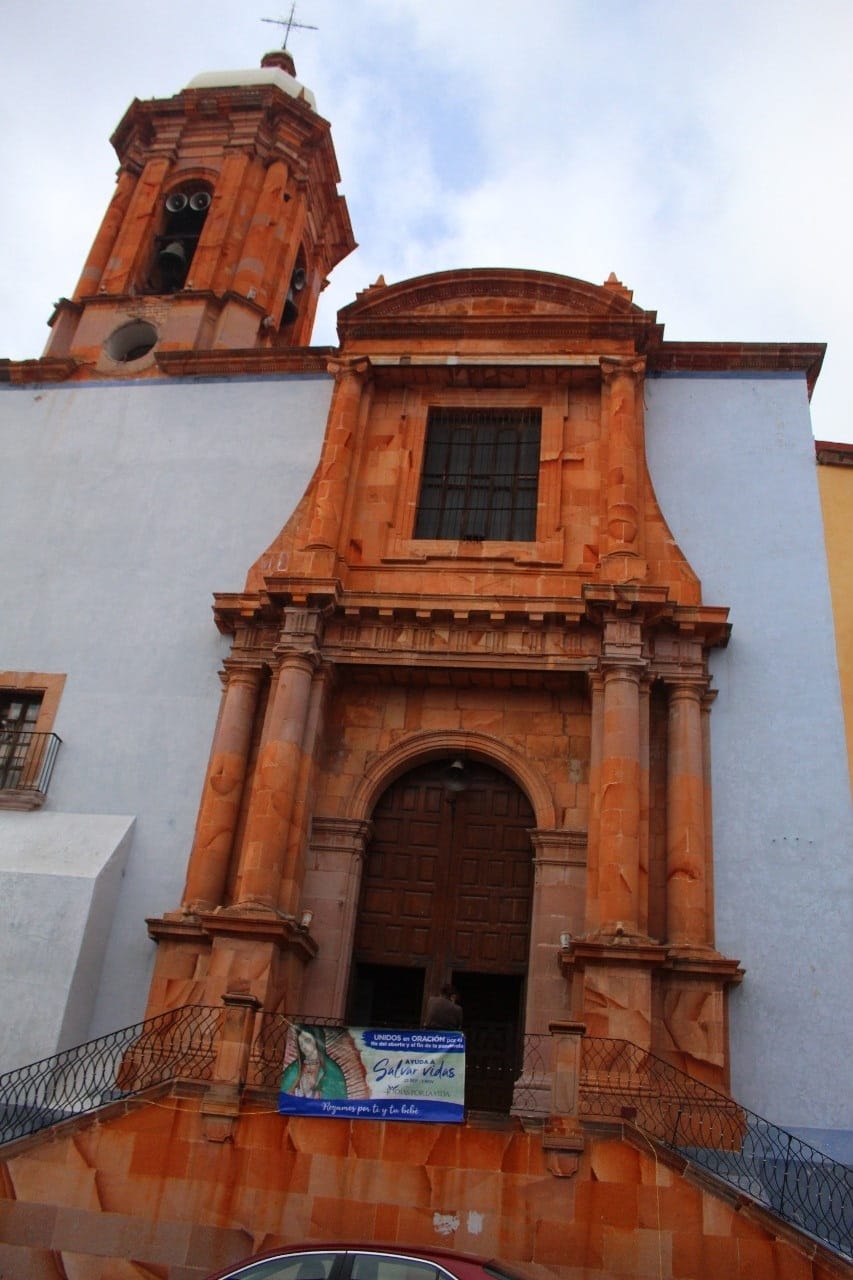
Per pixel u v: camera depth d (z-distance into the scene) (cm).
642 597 1556
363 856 1595
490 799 1641
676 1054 1328
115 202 2458
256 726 1653
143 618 1809
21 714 1784
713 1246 1030
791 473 1783
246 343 2191
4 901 1507
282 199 2434
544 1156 1090
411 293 1958
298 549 1762
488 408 1889
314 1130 1125
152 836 1616
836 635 1648
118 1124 1138
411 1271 703
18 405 2092
